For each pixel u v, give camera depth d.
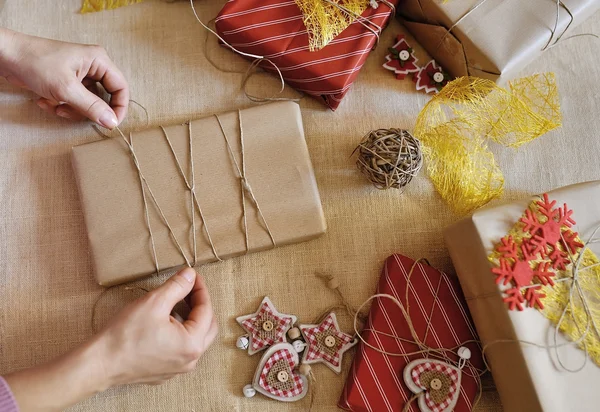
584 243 0.64
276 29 0.70
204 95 0.73
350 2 0.71
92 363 0.58
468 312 0.68
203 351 0.63
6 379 0.56
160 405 0.66
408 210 0.72
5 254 0.69
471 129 0.71
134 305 0.61
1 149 0.71
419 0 0.71
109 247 0.67
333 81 0.69
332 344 0.67
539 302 0.62
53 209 0.70
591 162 0.74
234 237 0.67
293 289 0.69
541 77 0.76
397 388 0.65
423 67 0.75
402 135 0.66
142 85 0.73
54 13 0.75
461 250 0.66
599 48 0.77
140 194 0.68
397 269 0.68
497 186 0.71
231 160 0.69
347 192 0.72
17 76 0.67
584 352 0.62
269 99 0.74
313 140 0.73
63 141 0.72
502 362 0.63
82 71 0.68
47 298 0.68
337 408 0.67
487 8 0.69
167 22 0.75
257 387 0.66
